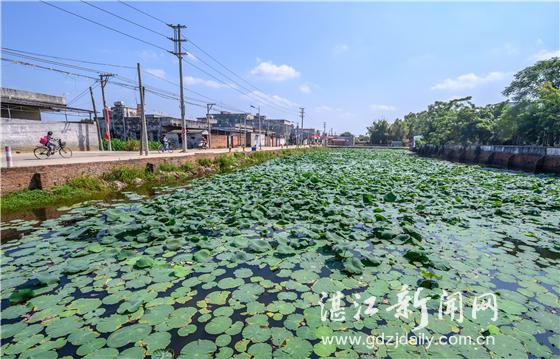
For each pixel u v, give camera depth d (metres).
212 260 4.71
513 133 24.89
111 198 9.75
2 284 3.95
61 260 4.69
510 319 3.26
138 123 32.53
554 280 4.15
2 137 17.03
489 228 6.42
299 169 18.36
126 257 4.74
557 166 17.45
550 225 6.67
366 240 5.57
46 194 9.09
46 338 2.93
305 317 3.27
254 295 3.69
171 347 2.81
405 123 73.88
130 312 3.32
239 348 2.80
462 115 33.00
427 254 4.74
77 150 21.67
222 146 38.38
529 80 22.11
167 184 12.84
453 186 11.65
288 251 4.89
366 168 19.23
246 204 8.07
